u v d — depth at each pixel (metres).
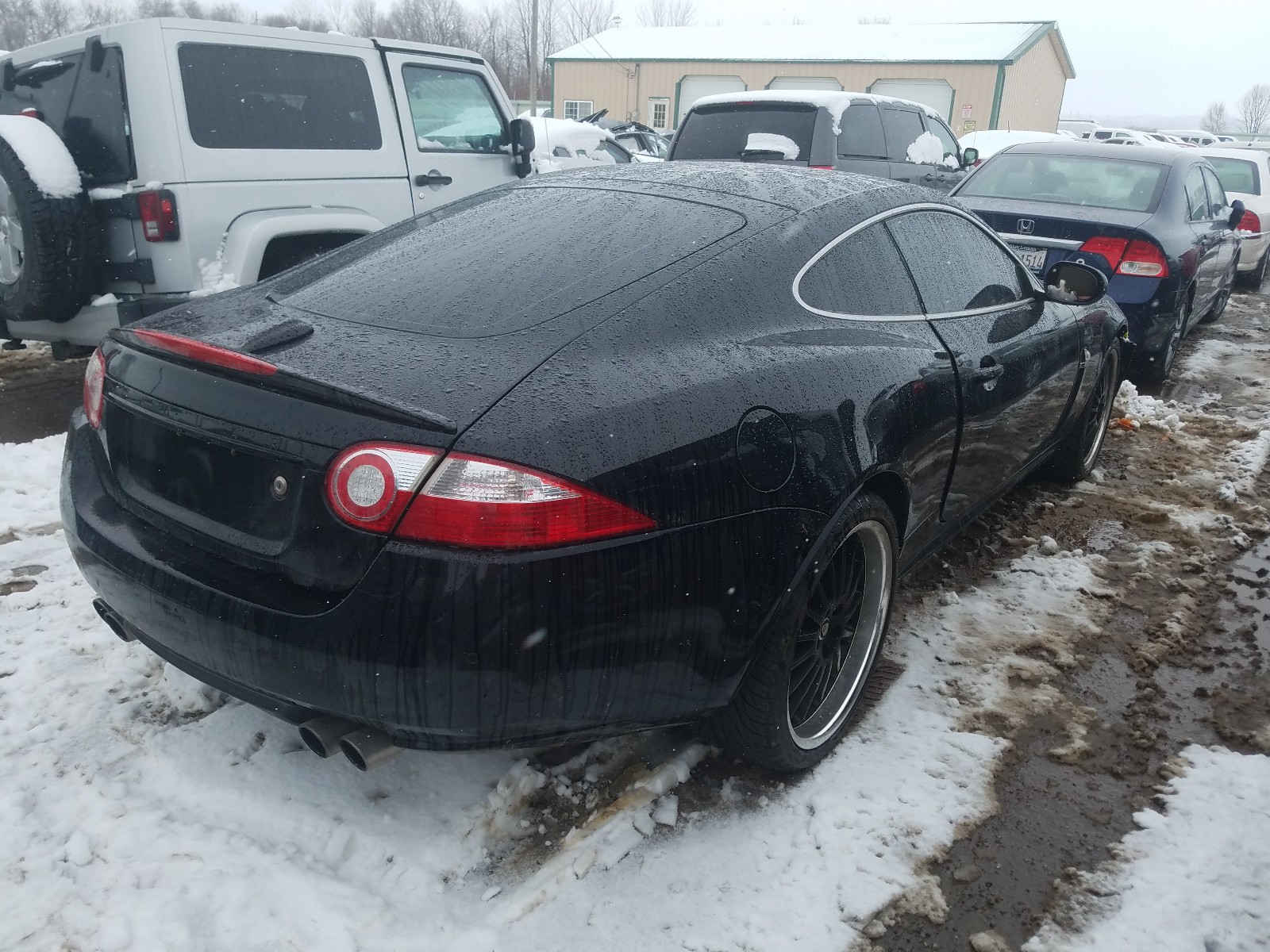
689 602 1.94
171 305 4.67
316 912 1.97
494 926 1.98
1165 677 3.03
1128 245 5.91
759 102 8.08
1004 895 2.12
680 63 37.19
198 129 4.69
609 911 2.03
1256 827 2.34
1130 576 3.71
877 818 2.32
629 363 2.03
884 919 2.04
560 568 1.78
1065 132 32.78
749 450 2.06
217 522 2.01
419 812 2.27
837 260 2.62
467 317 2.16
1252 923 2.07
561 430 1.83
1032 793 2.45
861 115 8.26
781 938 1.98
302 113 5.21
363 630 1.78
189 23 4.66
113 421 2.25
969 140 18.50
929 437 2.66
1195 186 7.01
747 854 2.20
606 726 1.97
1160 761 2.61
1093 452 4.77
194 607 1.96
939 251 3.12
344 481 1.79
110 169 4.71
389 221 5.75
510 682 1.79
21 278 4.55
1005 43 34.31
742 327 2.27
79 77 4.75
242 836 2.16
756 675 2.20
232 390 1.96
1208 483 4.78
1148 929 2.04
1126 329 4.67
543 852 2.18
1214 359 7.67
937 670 2.99
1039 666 3.04
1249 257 11.13
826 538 2.22
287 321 2.24
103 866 2.06
